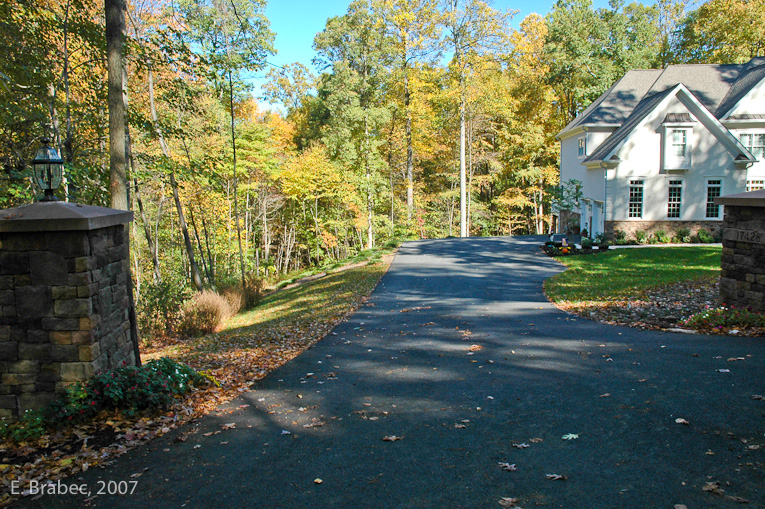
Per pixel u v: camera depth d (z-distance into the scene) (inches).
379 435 185.2
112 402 209.5
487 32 1346.0
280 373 287.0
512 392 226.7
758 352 257.1
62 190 467.5
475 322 411.2
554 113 1715.1
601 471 147.6
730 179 953.5
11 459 175.0
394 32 1430.9
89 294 205.6
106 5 336.2
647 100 1091.3
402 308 499.2
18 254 204.1
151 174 527.2
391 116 1519.4
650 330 338.0
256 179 1316.4
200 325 532.4
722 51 1424.7
